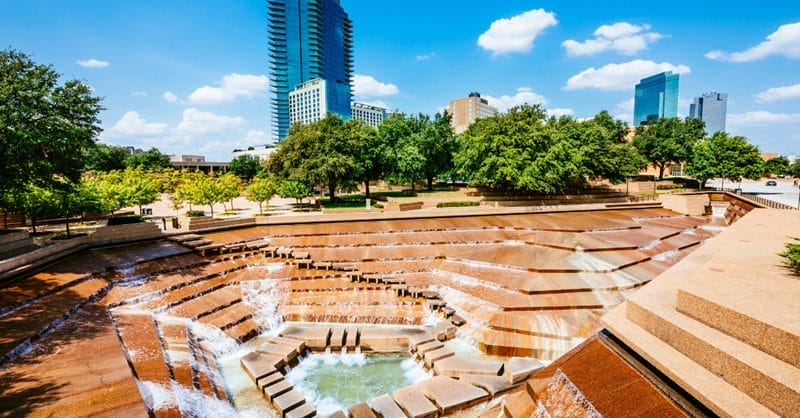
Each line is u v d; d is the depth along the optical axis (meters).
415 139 52.09
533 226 28.23
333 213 30.52
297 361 14.73
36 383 9.69
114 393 9.31
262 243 24.42
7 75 16.48
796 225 19.62
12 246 19.94
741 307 7.61
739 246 14.41
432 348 14.73
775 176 89.06
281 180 42.50
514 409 9.88
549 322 15.41
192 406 10.37
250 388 12.78
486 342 14.82
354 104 186.00
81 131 18.02
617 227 27.77
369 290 19.19
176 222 26.58
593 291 17.38
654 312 8.82
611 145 45.72
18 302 13.88
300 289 19.14
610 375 8.52
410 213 31.05
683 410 6.96
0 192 17.34
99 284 16.59
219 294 18.12
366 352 15.43
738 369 6.66
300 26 184.12
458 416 11.44
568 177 40.47
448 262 22.02
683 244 24.48
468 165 40.50
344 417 11.27
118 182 42.12
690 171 52.91
